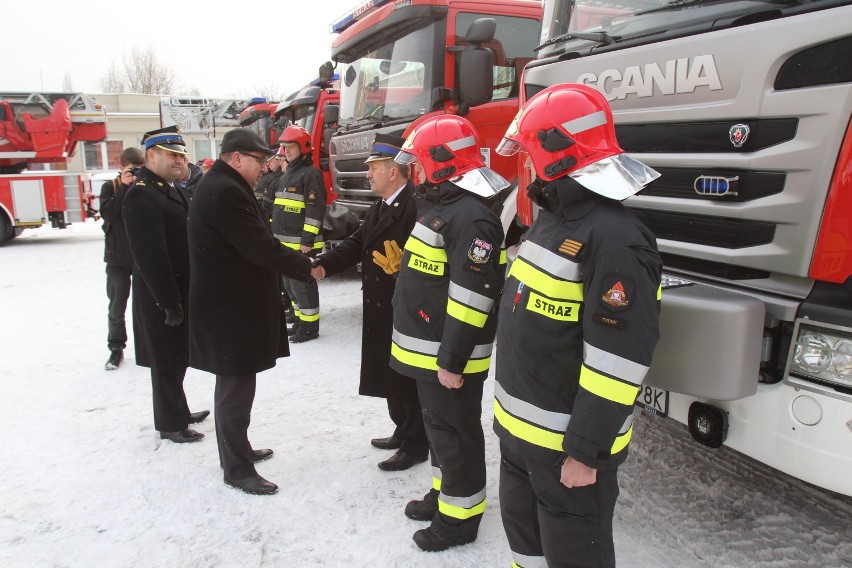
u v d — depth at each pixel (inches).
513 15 198.8
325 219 225.0
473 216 90.2
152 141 135.0
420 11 187.5
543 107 68.3
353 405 164.2
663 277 93.7
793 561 94.1
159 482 126.2
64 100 553.3
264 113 451.5
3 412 164.7
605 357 62.3
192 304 116.9
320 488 122.1
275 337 122.2
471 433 98.8
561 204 66.9
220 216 110.6
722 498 112.5
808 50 76.5
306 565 98.6
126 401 171.9
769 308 81.7
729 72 84.9
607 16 109.3
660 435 138.0
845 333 73.2
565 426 68.4
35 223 533.6
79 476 129.3
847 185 73.4
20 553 103.3
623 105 102.5
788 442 77.4
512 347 71.5
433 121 95.7
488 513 111.8
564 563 71.2
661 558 96.0
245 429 122.2
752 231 85.4
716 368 78.4
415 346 99.1
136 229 129.6
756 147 83.2
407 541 104.0
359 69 238.2
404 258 101.6
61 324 261.0
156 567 99.2
